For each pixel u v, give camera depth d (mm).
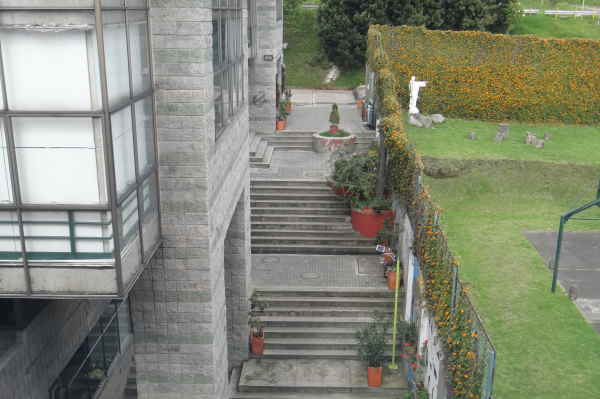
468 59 30703
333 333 17359
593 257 19375
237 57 13523
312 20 46750
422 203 14805
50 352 9062
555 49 30141
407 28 30734
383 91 22578
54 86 6949
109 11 7125
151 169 9383
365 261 20531
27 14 6711
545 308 16453
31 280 7680
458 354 10555
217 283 11406
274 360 16922
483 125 30422
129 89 8016
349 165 21734
